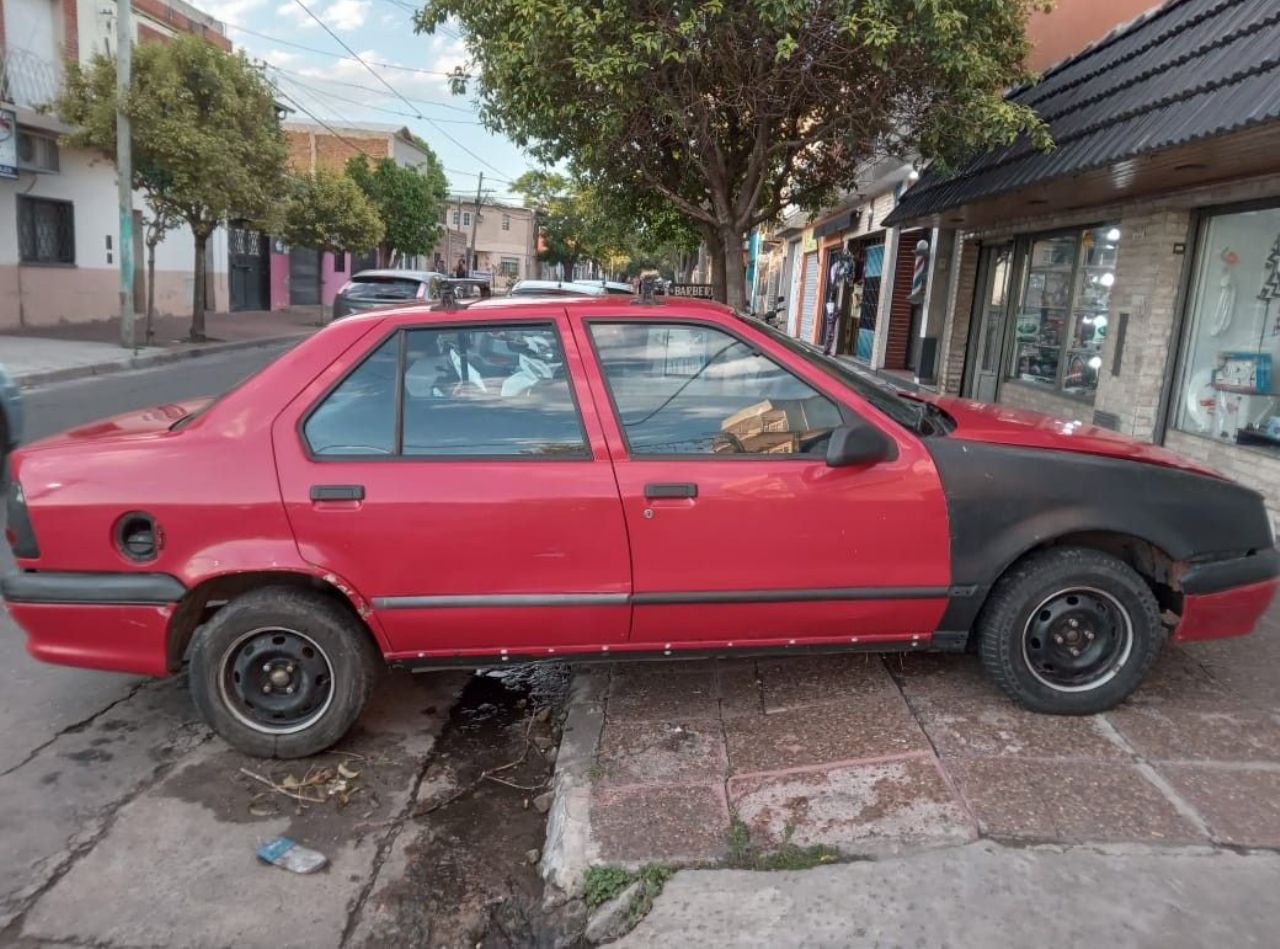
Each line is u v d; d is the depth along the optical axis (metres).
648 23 6.57
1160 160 6.04
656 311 3.61
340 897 2.94
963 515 3.48
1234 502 3.62
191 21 24.22
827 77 7.35
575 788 3.29
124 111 15.55
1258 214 6.76
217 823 3.29
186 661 3.68
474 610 3.43
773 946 2.51
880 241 16.78
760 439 3.54
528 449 3.46
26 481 3.40
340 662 3.51
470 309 3.59
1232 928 2.50
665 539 3.41
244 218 18.45
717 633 3.56
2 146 16.69
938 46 6.51
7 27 17.64
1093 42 8.98
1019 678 3.61
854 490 3.45
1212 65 5.85
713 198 8.83
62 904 2.86
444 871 3.09
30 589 3.41
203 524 3.34
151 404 11.48
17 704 4.11
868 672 4.11
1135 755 3.35
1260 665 4.11
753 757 3.44
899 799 3.10
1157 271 7.54
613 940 2.65
